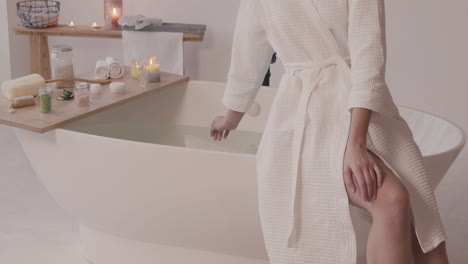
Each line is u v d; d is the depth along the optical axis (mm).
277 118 1608
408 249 1388
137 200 2062
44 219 2691
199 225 2045
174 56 3752
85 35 3811
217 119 1938
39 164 2225
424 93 3754
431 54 3678
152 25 3787
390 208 1385
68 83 2633
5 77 4191
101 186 2096
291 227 1525
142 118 2883
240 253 2092
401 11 3660
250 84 1800
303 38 1573
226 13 4039
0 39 4117
